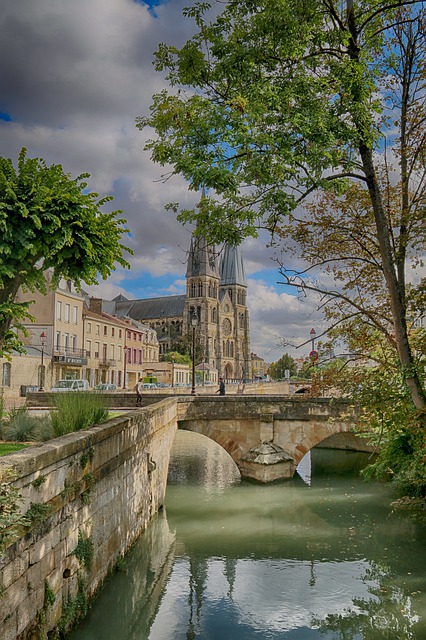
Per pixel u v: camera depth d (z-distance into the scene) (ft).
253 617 35.04
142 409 53.11
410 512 59.62
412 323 41.52
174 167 30.91
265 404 84.94
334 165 31.60
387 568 43.45
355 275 45.98
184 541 52.29
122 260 32.22
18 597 20.90
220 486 80.69
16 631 20.65
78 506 28.84
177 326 463.83
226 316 486.79
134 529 43.98
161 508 62.13
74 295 196.03
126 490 40.96
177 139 31.48
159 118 32.12
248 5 33.42
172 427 75.51
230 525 58.29
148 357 318.24
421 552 47.47
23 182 29.19
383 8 34.91
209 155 29.81
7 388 149.38
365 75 32.86
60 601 25.94
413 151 41.75
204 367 364.17
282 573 42.93
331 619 34.14
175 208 38.06
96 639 30.50
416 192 41.47
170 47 34.47
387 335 43.16
